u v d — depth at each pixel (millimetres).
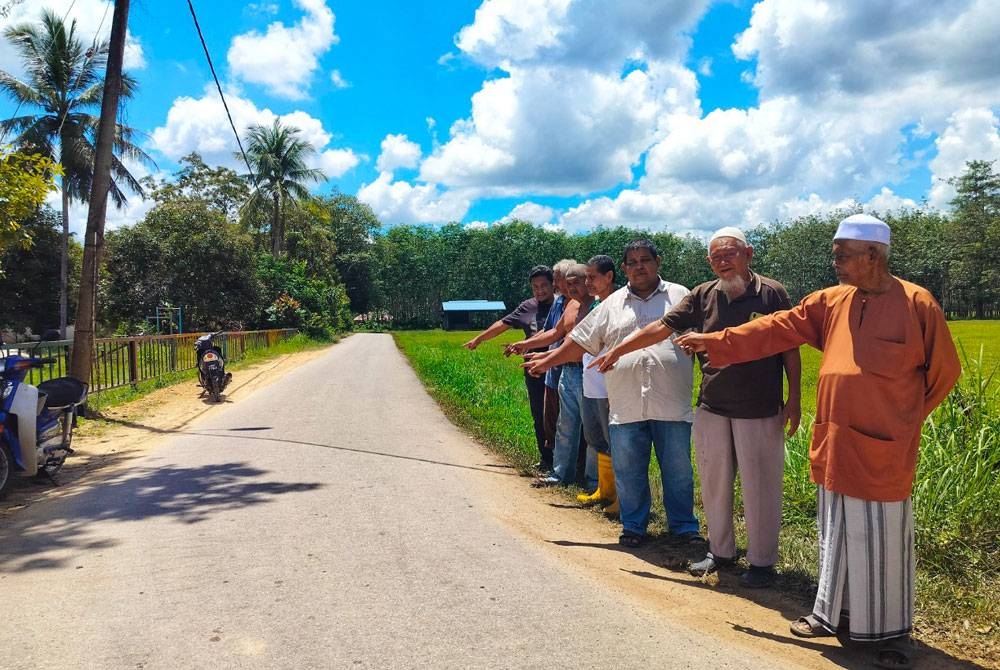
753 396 3998
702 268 99188
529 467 7242
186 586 3746
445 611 3441
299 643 3068
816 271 78812
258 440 8531
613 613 3484
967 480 4613
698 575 4188
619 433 4797
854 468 3078
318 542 4527
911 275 75438
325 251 64250
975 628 3367
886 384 3027
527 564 4191
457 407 11711
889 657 3016
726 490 4180
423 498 5773
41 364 6320
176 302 34469
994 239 66125
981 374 5383
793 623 3400
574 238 106375
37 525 5004
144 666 2852
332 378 17375
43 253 42219
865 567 3057
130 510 5363
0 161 9664
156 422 10227
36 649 3004
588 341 5000
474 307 93625
